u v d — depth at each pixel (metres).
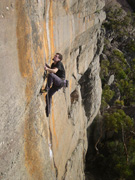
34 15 4.54
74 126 11.46
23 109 4.52
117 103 25.59
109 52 31.33
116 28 34.72
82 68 13.52
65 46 8.17
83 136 14.87
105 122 20.27
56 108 7.95
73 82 12.14
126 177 16.86
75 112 11.68
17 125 4.30
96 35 15.41
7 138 3.90
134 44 33.69
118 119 20.09
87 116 17.20
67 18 7.72
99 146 19.95
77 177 11.76
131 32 35.28
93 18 12.35
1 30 3.34
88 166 18.50
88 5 10.53
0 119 3.55
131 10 40.94
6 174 3.98
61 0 6.73
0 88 3.43
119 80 28.95
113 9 38.53
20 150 4.53
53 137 7.34
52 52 6.48
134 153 18.70
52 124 7.28
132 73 31.02
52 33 6.25
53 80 5.46
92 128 19.55
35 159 5.41
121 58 31.06
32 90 4.89
